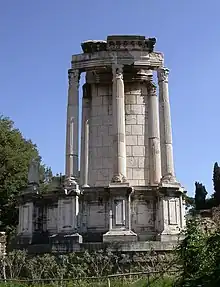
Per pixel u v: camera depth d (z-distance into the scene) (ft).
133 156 104.63
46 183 201.67
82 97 112.06
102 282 74.84
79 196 96.22
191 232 57.41
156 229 96.02
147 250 88.07
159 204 95.91
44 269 87.35
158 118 105.70
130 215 94.94
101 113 106.93
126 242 88.99
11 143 189.98
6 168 181.57
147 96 108.27
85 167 108.68
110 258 86.99
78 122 100.78
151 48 103.45
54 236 92.94
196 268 52.75
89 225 95.35
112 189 93.61
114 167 96.48
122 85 100.42
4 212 181.57
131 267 86.17
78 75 102.99
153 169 104.01
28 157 187.93
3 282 79.61
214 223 62.39
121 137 97.60
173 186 95.86
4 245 147.54
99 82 107.86
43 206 100.89
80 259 87.15
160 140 100.37
